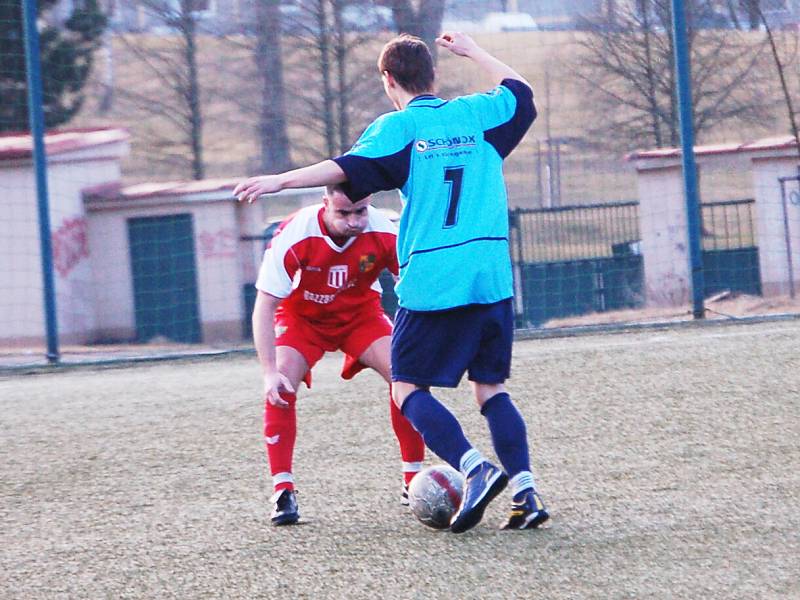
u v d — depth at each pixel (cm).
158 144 6019
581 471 1537
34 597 1125
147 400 2398
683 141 3384
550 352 2692
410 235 1257
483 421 1945
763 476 1442
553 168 5650
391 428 1925
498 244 1274
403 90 1306
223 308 5078
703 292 3400
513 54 5600
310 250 1380
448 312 1264
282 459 1380
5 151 4712
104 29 5872
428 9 5512
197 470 1711
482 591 1048
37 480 1700
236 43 5950
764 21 5044
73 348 4359
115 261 5078
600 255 4888
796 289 4512
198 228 5094
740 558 1102
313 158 5925
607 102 5550
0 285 4716
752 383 2091
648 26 5369
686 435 1716
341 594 1068
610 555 1137
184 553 1255
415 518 1354
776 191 4559
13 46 5138
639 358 2467
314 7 5709
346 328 1453
